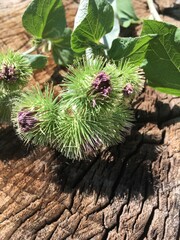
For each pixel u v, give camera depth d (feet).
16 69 0.46
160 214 0.41
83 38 0.47
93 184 0.43
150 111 0.49
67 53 0.53
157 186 0.43
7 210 0.41
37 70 0.54
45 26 0.51
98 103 0.42
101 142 0.42
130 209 0.41
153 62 0.48
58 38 0.52
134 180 0.43
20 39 0.57
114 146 0.46
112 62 0.47
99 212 0.41
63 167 0.45
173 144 0.46
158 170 0.44
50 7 0.50
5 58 0.47
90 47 0.48
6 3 0.62
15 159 0.45
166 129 0.48
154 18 0.56
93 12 0.46
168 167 0.44
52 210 0.41
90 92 0.42
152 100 0.50
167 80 0.48
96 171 0.44
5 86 0.46
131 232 0.40
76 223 0.40
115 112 0.44
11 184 0.43
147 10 0.62
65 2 0.63
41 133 0.44
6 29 0.58
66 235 0.40
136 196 0.42
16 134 0.46
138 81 0.45
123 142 0.46
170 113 0.49
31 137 0.44
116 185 0.43
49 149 0.46
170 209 0.41
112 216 0.41
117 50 0.47
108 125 0.43
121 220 0.41
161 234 0.40
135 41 0.45
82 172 0.44
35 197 0.42
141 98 0.51
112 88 0.42
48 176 0.44
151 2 0.56
